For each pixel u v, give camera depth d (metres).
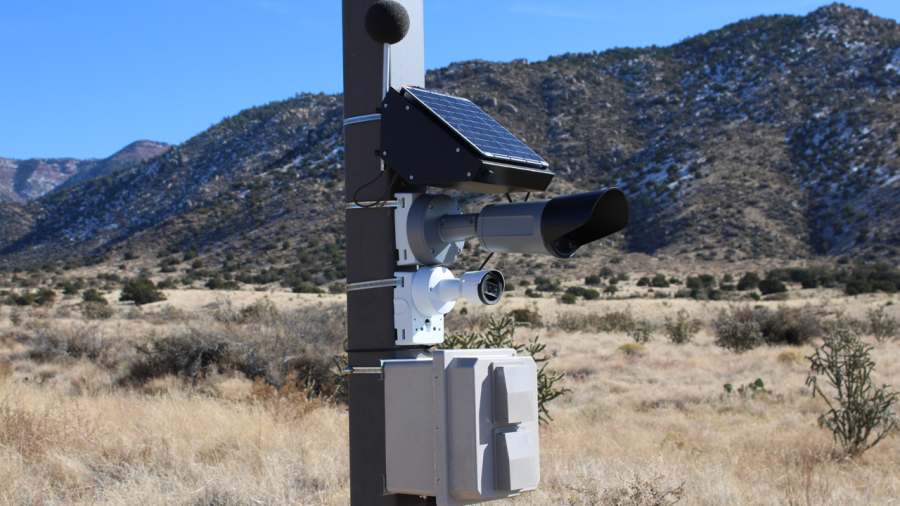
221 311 24.75
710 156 140.75
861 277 91.25
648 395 13.71
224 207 153.38
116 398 10.17
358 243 2.93
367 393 2.91
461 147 2.62
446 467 2.60
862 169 126.38
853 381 8.72
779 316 26.56
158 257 139.38
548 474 6.46
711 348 25.16
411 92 2.80
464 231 2.77
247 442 7.05
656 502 5.24
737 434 9.63
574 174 146.50
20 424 6.57
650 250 120.19
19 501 5.07
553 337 30.92
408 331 2.83
